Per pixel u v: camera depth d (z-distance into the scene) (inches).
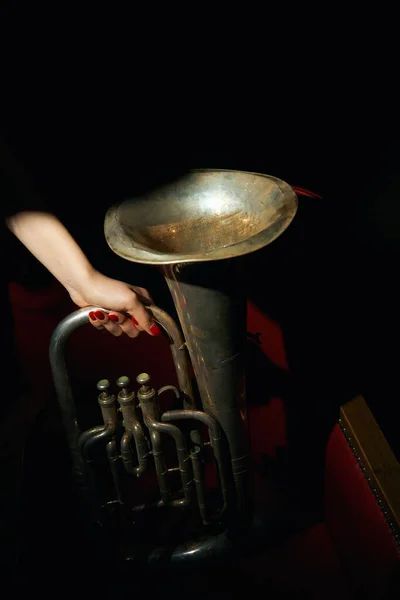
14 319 68.1
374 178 116.3
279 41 124.7
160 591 57.7
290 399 64.3
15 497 62.6
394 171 115.5
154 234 45.9
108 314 47.2
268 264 61.8
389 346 92.8
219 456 50.1
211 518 52.9
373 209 111.6
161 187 47.6
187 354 48.8
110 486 61.4
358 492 54.2
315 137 119.5
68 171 92.0
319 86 126.6
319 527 62.7
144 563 55.8
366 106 124.9
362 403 56.2
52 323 67.7
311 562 59.9
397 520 47.5
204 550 55.7
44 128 97.0
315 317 61.1
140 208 46.3
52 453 63.3
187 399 50.3
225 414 48.7
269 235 39.5
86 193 89.4
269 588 58.1
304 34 126.6
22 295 66.3
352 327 60.9
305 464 63.9
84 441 48.9
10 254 76.6
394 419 85.9
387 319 97.3
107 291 47.4
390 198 112.0
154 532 58.3
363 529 53.6
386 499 48.9
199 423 61.8
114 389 70.4
